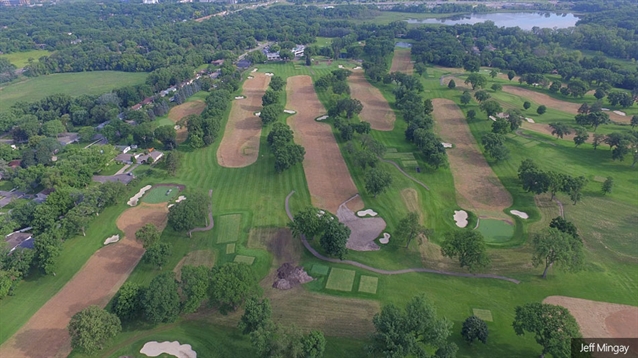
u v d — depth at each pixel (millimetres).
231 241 96562
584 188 113688
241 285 72812
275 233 99312
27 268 85125
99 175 127312
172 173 128250
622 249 90375
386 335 60188
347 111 163500
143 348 69438
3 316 77812
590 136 146500
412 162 132000
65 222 96188
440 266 87312
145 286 80000
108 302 80375
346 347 68438
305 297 79375
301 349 59656
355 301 78062
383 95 198125
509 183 119125
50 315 77812
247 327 68188
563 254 75625
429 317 61906
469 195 114688
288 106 186000
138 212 109250
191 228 97938
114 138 155125
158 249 85188
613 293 78312
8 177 126438
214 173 129250
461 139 148750
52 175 113500
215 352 68438
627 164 126125
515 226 100500
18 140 152875
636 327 70812
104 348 69375
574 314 73562
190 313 75812
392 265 87812
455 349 60719
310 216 91188
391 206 109125
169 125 161750
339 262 89000
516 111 156375
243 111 181375
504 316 73625
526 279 82625
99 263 90938
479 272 85125
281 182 122625
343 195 115250
